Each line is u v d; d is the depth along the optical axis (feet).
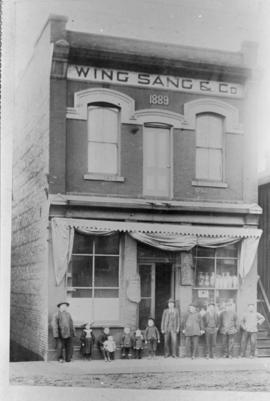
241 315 51.83
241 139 53.67
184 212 51.19
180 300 50.57
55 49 48.44
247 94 53.78
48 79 49.21
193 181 52.06
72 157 49.44
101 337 48.19
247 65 53.31
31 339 51.24
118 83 50.72
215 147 53.16
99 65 50.24
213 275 51.83
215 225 51.96
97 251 49.16
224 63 52.70
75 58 49.47
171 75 51.98
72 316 48.11
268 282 54.90
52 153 48.62
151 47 51.16
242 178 53.42
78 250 48.83
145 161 51.29
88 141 50.01
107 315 48.93
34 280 50.85
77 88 49.80
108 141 50.57
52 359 47.39
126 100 50.90
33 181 52.26
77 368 45.47
